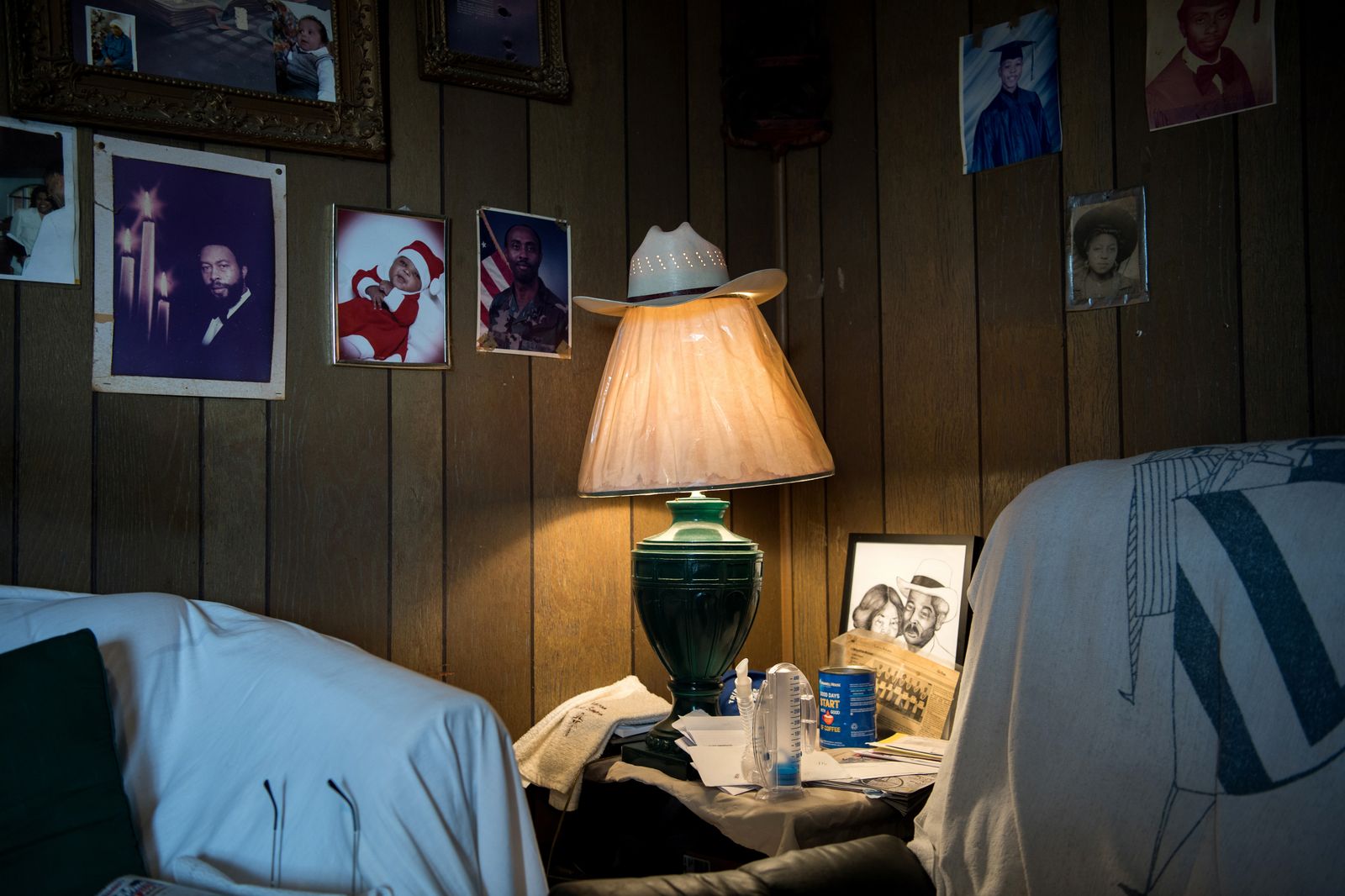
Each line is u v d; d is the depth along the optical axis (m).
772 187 2.40
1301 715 1.14
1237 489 1.29
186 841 1.24
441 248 1.96
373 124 1.87
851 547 2.15
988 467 1.99
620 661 2.16
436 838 1.11
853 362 2.24
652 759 1.73
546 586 2.06
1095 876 1.28
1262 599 1.21
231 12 1.75
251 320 1.76
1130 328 1.79
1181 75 1.73
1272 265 1.61
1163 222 1.75
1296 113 1.59
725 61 2.33
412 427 1.92
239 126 1.74
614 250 2.19
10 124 1.57
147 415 1.67
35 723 1.20
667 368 1.83
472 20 2.00
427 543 1.92
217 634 1.47
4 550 1.55
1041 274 1.91
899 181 2.16
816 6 2.29
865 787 1.55
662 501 2.24
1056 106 1.90
